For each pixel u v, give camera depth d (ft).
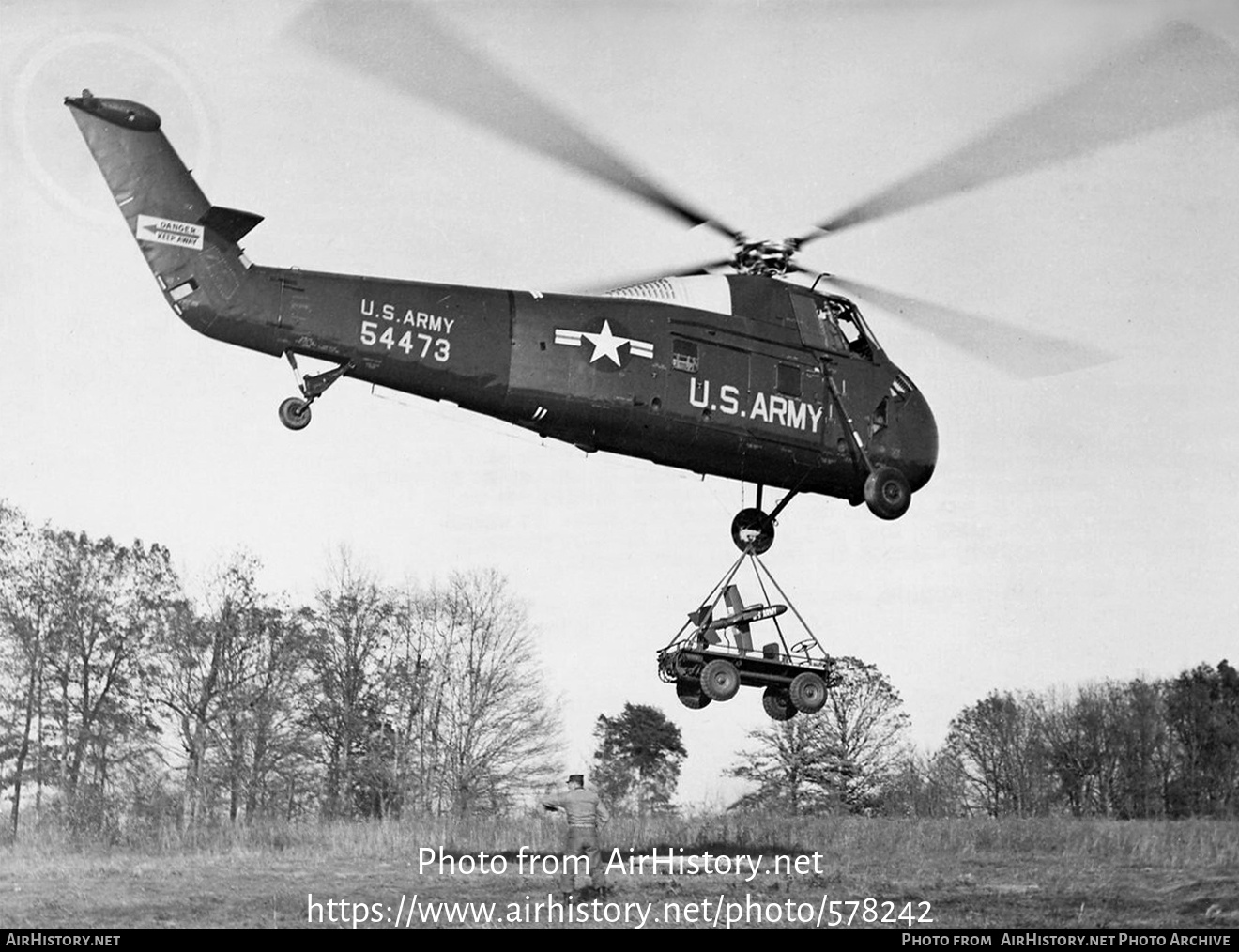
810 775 140.77
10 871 60.54
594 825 48.83
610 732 178.09
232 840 76.43
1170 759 142.00
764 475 54.80
